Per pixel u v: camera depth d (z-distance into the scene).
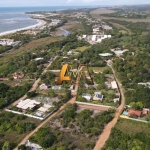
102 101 96.81
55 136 73.94
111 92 105.81
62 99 98.81
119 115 85.44
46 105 94.06
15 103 98.00
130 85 111.56
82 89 108.00
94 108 92.75
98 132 74.69
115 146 67.06
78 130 77.25
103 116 83.56
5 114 88.00
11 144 69.38
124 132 75.19
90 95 102.62
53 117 85.69
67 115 85.12
